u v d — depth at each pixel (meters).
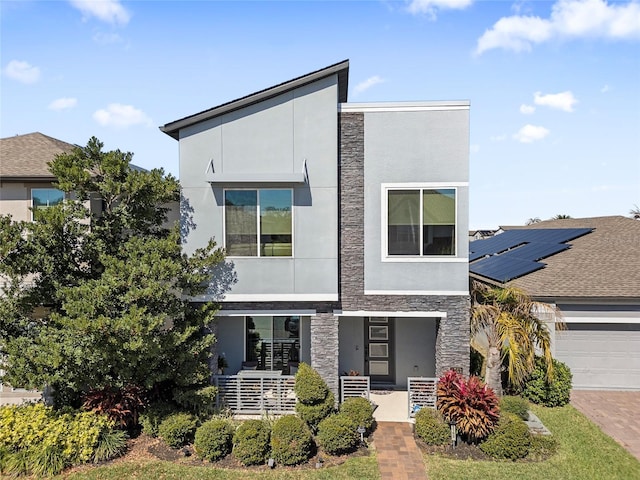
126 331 9.43
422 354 14.51
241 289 12.04
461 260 12.09
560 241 20.62
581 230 21.69
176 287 11.05
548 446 10.17
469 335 12.19
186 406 11.34
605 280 15.20
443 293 12.16
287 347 14.55
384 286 12.28
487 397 10.21
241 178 11.56
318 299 11.98
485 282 18.78
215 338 12.07
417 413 11.02
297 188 11.98
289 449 9.45
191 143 12.02
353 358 14.72
